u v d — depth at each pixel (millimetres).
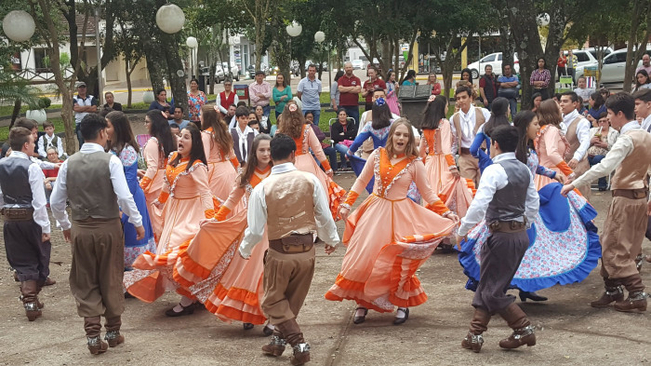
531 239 6320
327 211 5215
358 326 6109
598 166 5914
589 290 6852
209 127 7992
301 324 6203
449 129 8391
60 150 12977
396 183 6039
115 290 5645
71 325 6398
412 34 22297
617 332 5613
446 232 5938
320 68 36250
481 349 5371
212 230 5980
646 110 6641
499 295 5242
